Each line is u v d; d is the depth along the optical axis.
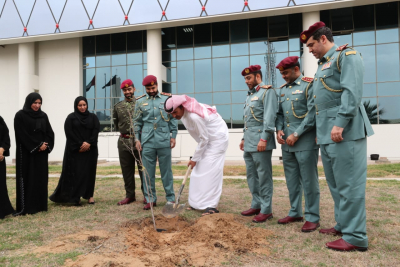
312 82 3.84
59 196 5.63
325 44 3.44
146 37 17.84
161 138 5.21
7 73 19.08
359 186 3.14
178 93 17.47
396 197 5.64
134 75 18.00
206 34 17.19
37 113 5.14
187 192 6.62
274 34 16.38
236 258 3.00
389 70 15.03
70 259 3.04
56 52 18.58
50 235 3.83
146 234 3.71
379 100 15.12
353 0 13.85
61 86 18.50
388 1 13.91
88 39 18.53
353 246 3.15
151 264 2.86
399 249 3.20
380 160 13.85
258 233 3.66
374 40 15.22
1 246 3.42
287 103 4.07
